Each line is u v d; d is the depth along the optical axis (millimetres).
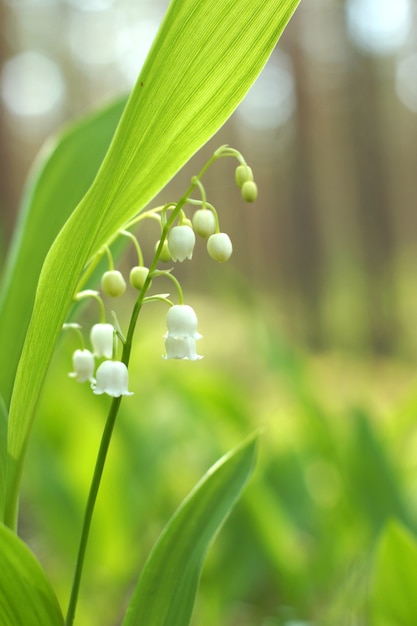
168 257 359
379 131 2812
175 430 748
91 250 347
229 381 914
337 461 637
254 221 3270
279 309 2887
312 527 686
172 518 361
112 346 366
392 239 2785
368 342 2680
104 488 632
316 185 2902
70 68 3383
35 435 656
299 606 597
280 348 740
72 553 635
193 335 353
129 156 329
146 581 354
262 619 687
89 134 417
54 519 634
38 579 341
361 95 2801
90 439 656
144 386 854
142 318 1307
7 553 335
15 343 388
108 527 633
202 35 319
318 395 718
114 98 429
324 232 2904
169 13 314
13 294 392
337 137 2844
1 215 1971
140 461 688
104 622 665
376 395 1630
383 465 567
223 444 736
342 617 565
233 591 623
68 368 728
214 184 3307
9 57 2186
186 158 339
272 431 763
